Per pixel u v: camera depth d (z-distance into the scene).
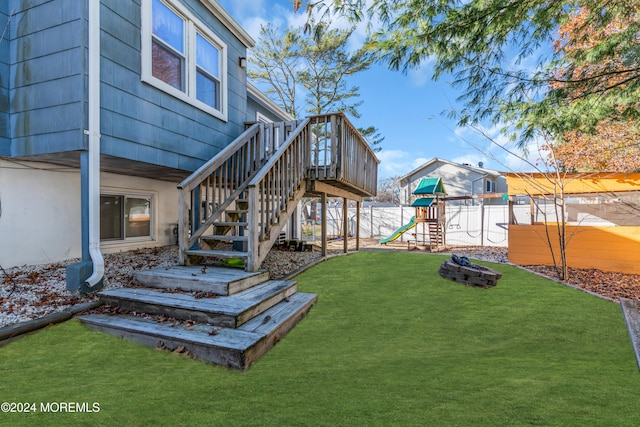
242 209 5.55
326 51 16.55
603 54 3.92
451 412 1.76
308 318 3.73
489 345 3.12
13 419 1.70
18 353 2.46
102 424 1.66
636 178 6.45
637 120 4.50
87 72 3.52
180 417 1.73
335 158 5.66
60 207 4.72
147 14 4.32
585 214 8.83
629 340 3.17
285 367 2.48
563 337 3.31
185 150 5.09
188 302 3.12
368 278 5.54
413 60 4.20
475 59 4.28
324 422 1.67
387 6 3.76
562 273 5.88
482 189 20.19
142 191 6.11
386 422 1.67
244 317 2.96
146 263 4.85
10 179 4.16
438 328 3.55
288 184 5.09
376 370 2.44
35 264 4.41
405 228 13.01
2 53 3.76
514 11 3.74
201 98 5.59
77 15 3.51
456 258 5.86
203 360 2.50
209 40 5.73
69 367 2.32
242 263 4.74
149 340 2.69
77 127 3.51
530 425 1.62
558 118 4.20
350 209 17.11
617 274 6.11
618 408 1.80
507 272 6.14
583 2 3.93
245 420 1.70
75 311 3.08
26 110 3.77
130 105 4.09
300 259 6.62
